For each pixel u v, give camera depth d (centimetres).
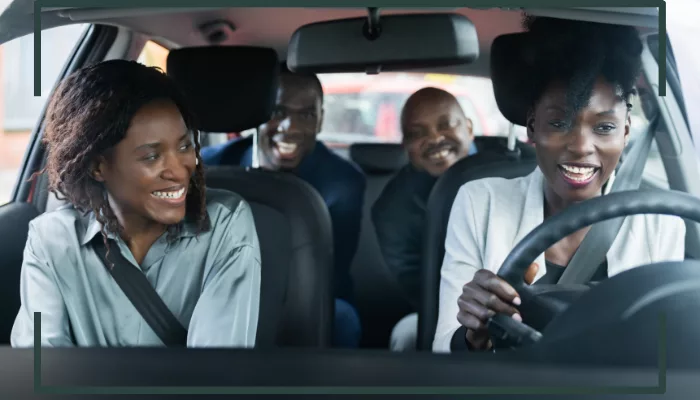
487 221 181
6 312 189
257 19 225
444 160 257
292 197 211
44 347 107
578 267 156
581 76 158
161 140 152
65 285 159
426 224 211
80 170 153
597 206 128
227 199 175
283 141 266
